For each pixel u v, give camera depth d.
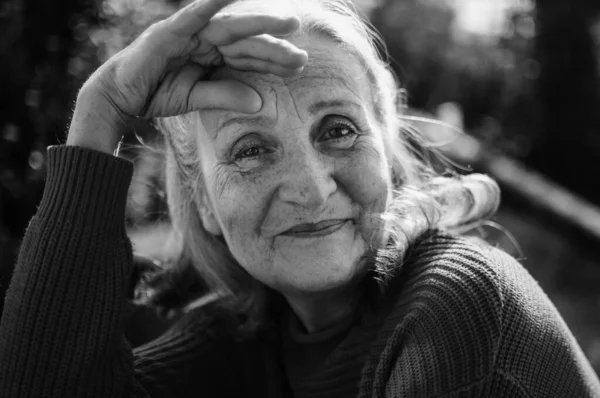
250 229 1.23
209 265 1.51
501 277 1.13
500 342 1.07
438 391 1.06
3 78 2.48
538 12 5.88
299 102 1.20
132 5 2.61
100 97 1.27
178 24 1.18
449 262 1.18
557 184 5.71
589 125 5.71
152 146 1.76
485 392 1.05
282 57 1.10
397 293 1.25
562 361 1.11
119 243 1.24
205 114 1.27
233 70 1.22
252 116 1.21
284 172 1.20
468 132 5.88
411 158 1.53
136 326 1.86
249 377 1.46
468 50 6.30
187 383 1.44
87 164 1.22
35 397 1.18
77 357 1.18
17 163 2.53
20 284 1.21
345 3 1.39
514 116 5.83
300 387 1.36
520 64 5.96
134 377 1.32
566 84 5.73
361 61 1.28
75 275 1.19
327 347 1.36
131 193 2.00
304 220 1.20
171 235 1.70
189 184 1.42
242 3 1.29
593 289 3.85
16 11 2.51
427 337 1.10
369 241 1.24
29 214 2.52
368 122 1.24
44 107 2.52
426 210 1.29
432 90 6.17
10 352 1.19
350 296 1.32
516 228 4.13
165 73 1.26
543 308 1.15
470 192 1.39
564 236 3.99
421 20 6.45
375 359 1.17
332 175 1.20
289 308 1.46
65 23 2.55
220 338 1.48
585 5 5.72
